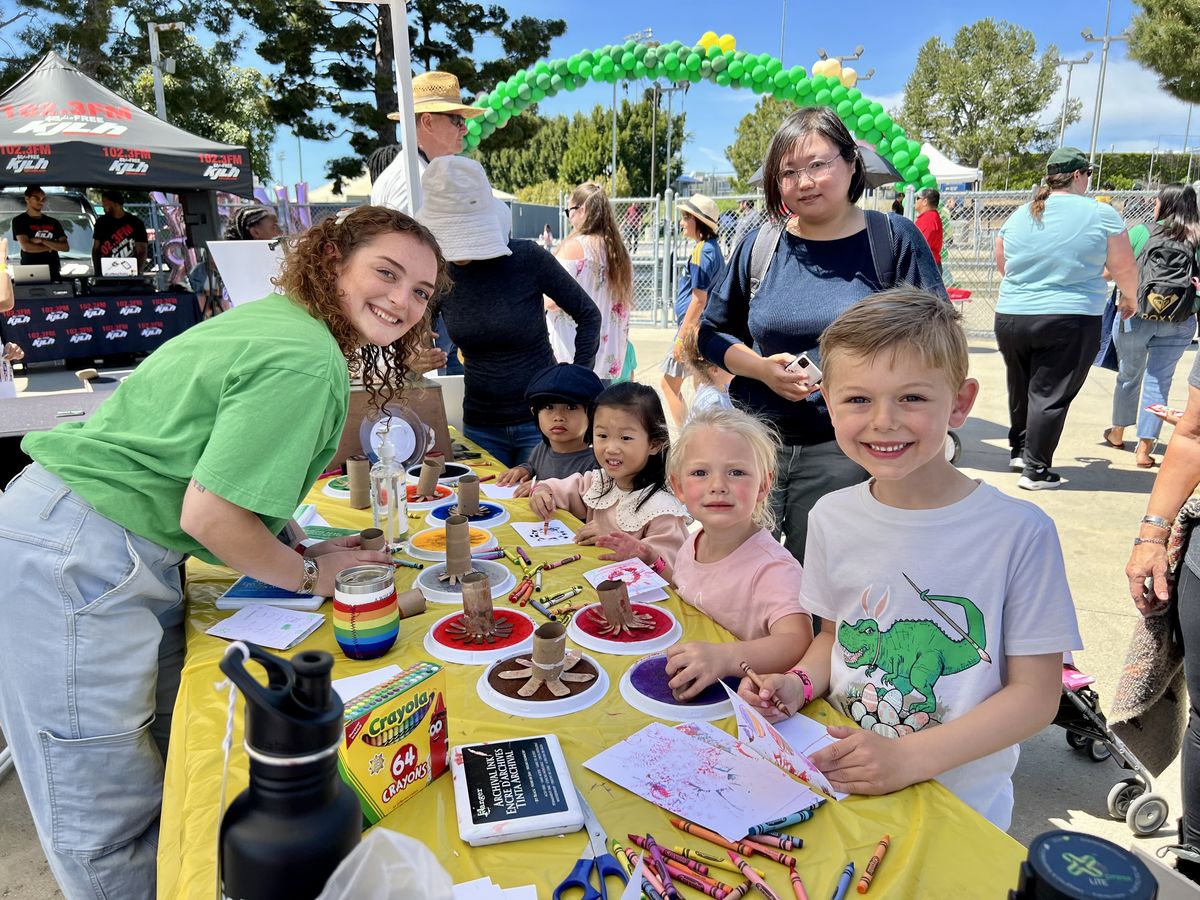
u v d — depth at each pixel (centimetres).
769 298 273
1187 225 548
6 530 159
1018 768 272
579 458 312
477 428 372
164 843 117
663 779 124
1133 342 577
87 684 162
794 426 272
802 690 150
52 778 165
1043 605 139
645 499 262
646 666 160
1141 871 67
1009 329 540
